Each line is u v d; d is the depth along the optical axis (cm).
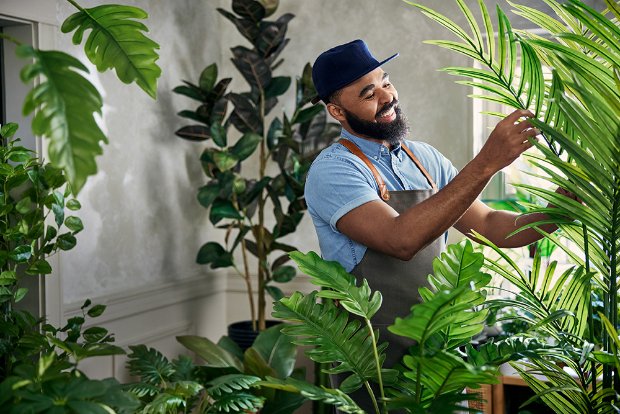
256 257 459
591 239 203
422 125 416
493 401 334
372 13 424
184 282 429
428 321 152
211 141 458
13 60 334
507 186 382
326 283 184
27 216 274
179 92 405
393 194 253
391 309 247
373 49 425
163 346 419
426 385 172
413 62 416
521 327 349
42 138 332
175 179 427
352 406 169
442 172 277
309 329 189
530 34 214
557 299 211
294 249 410
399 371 189
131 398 165
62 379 164
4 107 336
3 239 284
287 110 448
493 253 377
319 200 255
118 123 385
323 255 263
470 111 405
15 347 264
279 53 419
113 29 196
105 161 376
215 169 416
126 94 390
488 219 258
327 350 187
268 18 446
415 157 271
